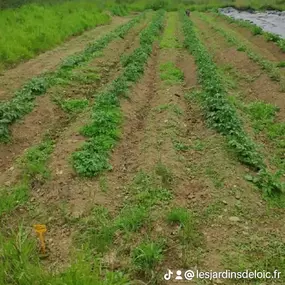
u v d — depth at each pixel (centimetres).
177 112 1055
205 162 803
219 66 1683
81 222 629
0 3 2416
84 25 2505
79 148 838
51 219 647
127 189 721
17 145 910
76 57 1592
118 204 680
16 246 513
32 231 621
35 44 1800
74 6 3089
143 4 5216
